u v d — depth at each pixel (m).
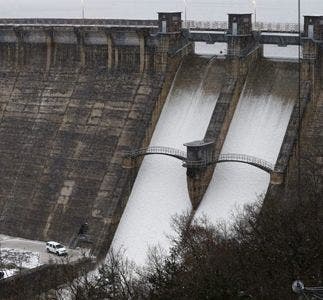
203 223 135.88
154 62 161.00
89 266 134.88
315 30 143.25
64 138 165.38
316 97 145.62
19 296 121.19
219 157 146.88
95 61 169.12
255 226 117.00
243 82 152.75
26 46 177.25
